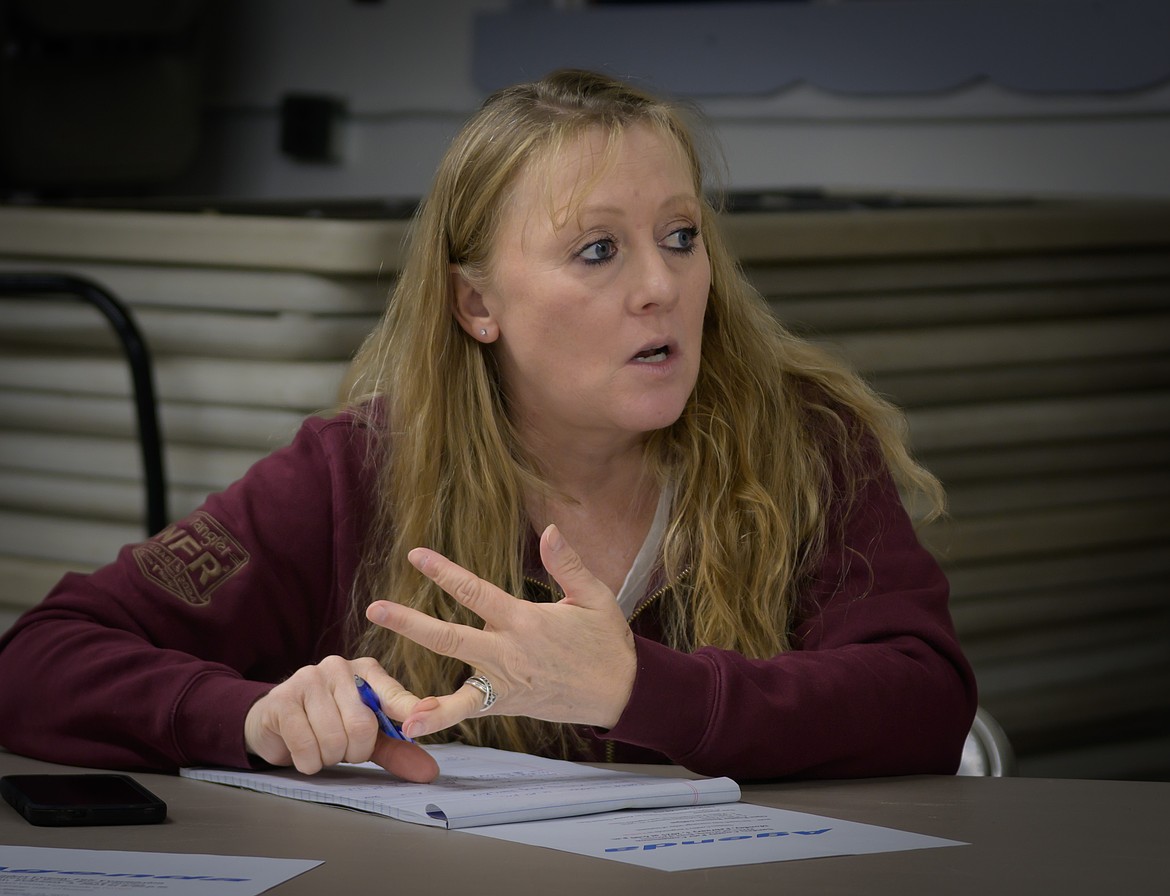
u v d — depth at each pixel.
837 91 10.62
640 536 4.12
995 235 7.82
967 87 10.15
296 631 4.19
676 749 3.25
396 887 2.40
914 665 3.60
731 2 11.02
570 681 3.11
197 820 2.92
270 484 4.19
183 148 12.16
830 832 2.77
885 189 10.50
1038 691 8.17
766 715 3.29
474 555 4.02
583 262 3.68
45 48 11.08
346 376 4.70
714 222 4.18
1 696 3.74
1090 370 8.25
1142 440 8.48
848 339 7.45
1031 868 2.52
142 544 4.08
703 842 2.69
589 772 3.35
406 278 4.18
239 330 6.62
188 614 3.97
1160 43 9.39
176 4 11.52
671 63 11.21
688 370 3.74
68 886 2.39
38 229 7.11
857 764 3.42
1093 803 3.10
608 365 3.70
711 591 3.99
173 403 6.84
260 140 12.98
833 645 3.84
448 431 4.05
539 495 4.06
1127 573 8.46
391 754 3.24
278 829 2.82
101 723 3.55
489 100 3.99
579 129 3.70
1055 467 8.16
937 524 7.69
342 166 12.65
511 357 3.93
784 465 4.10
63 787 3.05
